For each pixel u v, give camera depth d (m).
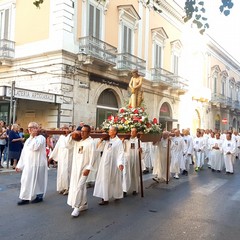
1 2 19.16
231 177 12.45
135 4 21.77
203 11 5.79
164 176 10.46
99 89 18.25
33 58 17.20
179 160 12.21
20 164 7.03
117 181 7.42
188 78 29.67
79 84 16.86
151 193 8.61
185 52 29.25
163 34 24.84
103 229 5.40
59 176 7.98
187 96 29.62
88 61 16.61
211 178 11.92
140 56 22.33
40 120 16.50
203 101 33.19
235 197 8.35
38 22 17.19
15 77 18.06
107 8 19.12
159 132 9.62
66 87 16.17
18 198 7.39
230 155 13.66
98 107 18.58
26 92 13.27
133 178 8.44
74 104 16.56
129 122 8.54
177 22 27.62
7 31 18.72
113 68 19.02
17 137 11.45
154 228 5.54
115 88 19.56
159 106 24.78
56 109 15.86
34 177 6.97
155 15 24.25
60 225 5.55
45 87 16.59
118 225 5.64
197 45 31.73
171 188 9.41
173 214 6.50
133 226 5.62
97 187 7.18
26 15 17.81
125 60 19.44
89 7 17.78
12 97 12.23
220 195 8.58
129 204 7.26
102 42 17.73
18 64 17.91
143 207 7.01
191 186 9.88
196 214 6.55
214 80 36.84
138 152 8.39
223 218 6.30
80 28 17.20
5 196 7.55
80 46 16.98
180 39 28.30
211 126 35.84
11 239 4.85
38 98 14.02
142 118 8.72
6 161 12.26
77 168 6.20
